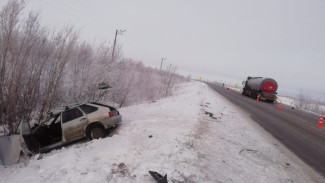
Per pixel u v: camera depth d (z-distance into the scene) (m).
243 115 13.53
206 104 16.88
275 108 20.22
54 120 7.70
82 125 7.36
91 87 14.33
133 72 19.69
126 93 17.23
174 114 11.62
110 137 7.50
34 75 9.52
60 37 10.42
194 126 8.85
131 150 5.73
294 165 5.83
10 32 8.49
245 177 4.75
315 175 5.29
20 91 9.12
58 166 5.16
